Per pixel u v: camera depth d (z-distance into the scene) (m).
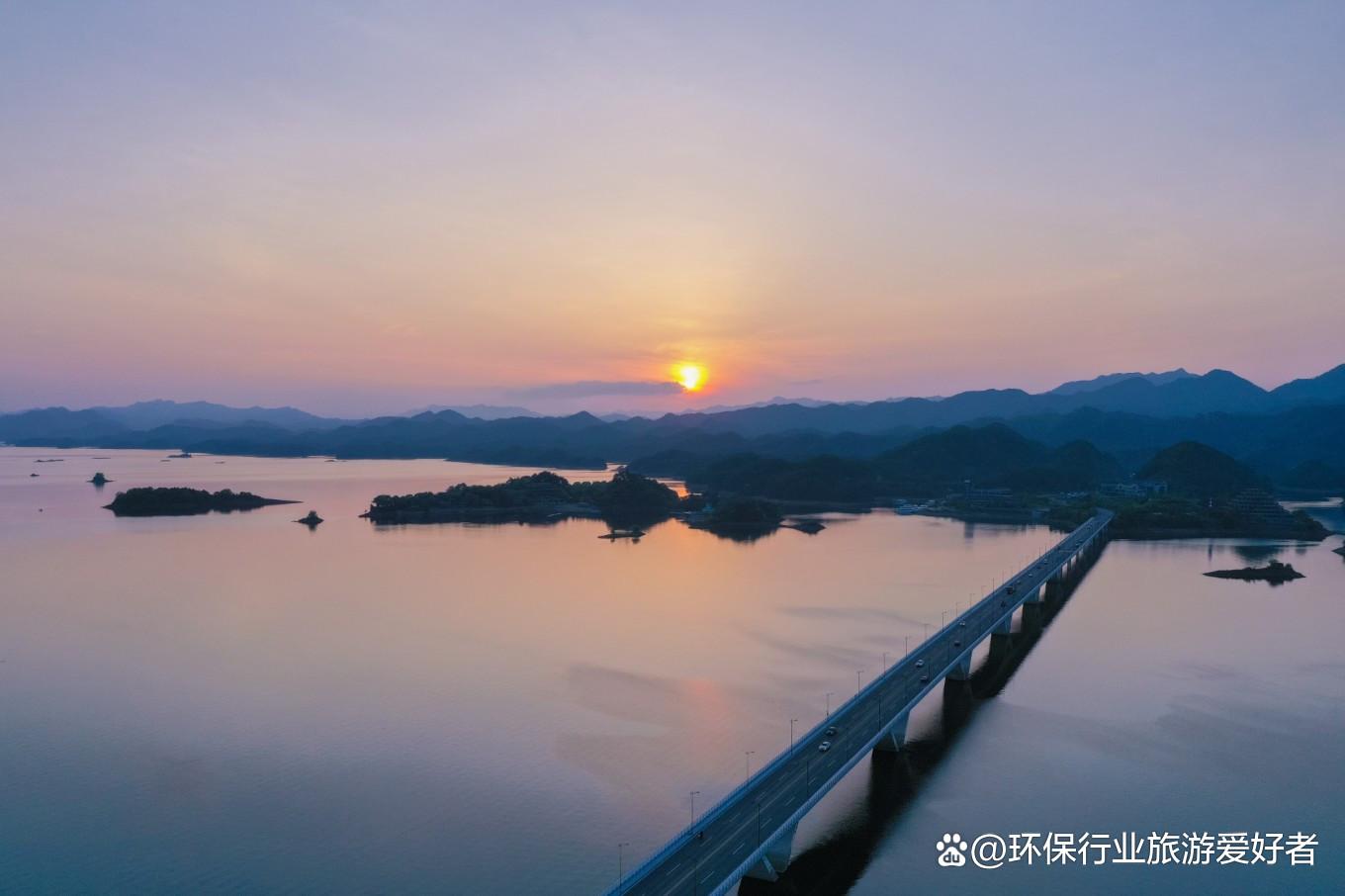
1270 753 147.62
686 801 130.38
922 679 159.25
